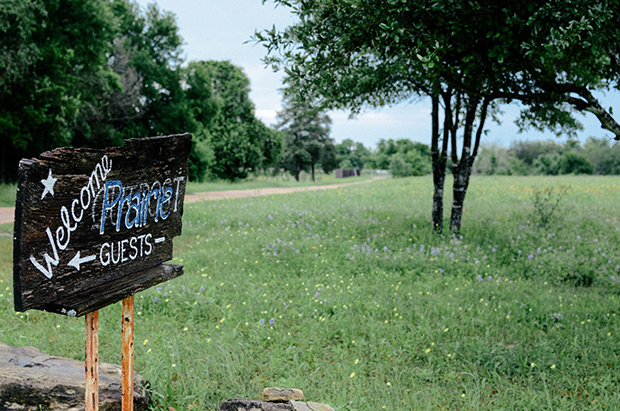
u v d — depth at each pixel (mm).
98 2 23406
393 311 6441
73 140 29297
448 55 6184
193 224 13883
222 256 9391
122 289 2926
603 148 80438
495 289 7461
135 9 33625
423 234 11500
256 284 7582
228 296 6949
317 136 67188
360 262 8820
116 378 3982
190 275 8078
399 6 5305
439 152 11781
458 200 11398
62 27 22078
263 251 9680
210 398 4211
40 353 4289
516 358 5004
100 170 2691
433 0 5281
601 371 4887
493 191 24156
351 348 5289
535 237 11344
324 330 5762
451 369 4867
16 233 2197
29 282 2258
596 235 11734
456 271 8500
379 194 23047
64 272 2482
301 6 5828
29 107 20000
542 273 8695
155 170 3221
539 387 4523
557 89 6344
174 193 3494
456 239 10719
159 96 33688
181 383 4293
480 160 83562
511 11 5363
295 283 7777
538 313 6379
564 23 5293
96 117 29000
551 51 5367
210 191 32062
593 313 6551
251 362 4887
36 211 2268
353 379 4531
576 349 5289
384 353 5176
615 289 7820
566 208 15539
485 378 4613
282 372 4664
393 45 5645
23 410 3617
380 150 100625
